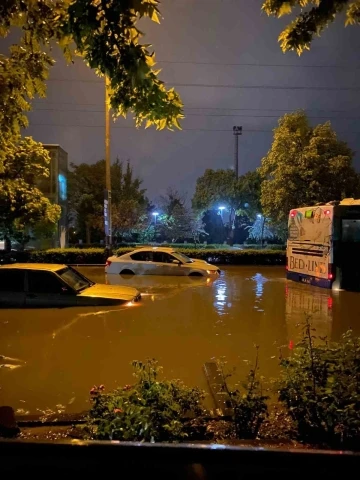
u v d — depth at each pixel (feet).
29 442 6.20
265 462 6.11
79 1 9.16
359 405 12.68
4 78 13.53
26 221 80.38
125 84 10.48
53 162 107.14
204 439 13.01
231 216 155.84
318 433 12.90
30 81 13.70
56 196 107.76
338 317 34.60
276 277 62.34
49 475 6.13
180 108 11.12
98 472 6.12
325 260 49.37
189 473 6.04
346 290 48.29
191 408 14.23
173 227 159.22
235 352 24.48
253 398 13.94
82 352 24.20
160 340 26.78
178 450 6.15
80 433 13.67
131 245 150.51
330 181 84.58
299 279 55.36
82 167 156.15
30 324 30.19
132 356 23.56
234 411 13.67
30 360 22.77
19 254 82.28
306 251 53.62
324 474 6.08
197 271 59.00
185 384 19.39
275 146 87.20
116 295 35.94
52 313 33.09
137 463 6.12
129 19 9.30
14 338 26.94
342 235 48.49
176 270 59.57
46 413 16.37
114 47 9.96
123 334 28.09
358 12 10.39
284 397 14.02
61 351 24.34
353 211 48.47
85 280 38.73
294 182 85.25
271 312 36.19
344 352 15.14
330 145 85.40
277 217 89.66
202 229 168.86
